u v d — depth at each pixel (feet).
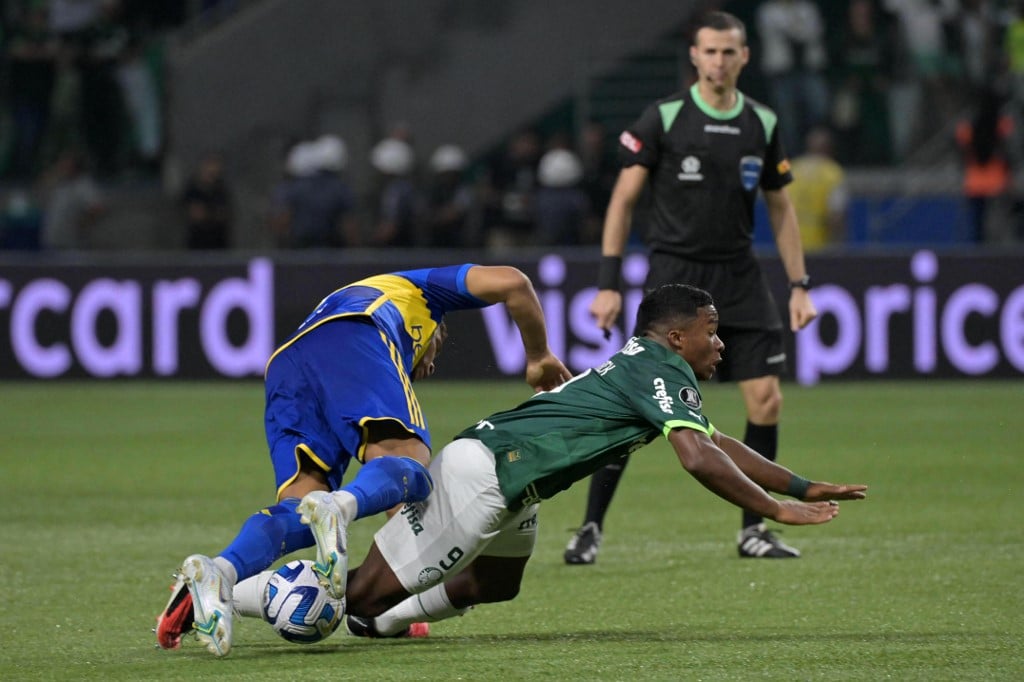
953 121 219.61
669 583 71.10
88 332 174.40
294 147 228.43
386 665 52.16
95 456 120.67
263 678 50.06
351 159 230.27
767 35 217.56
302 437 55.88
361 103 230.68
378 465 52.34
